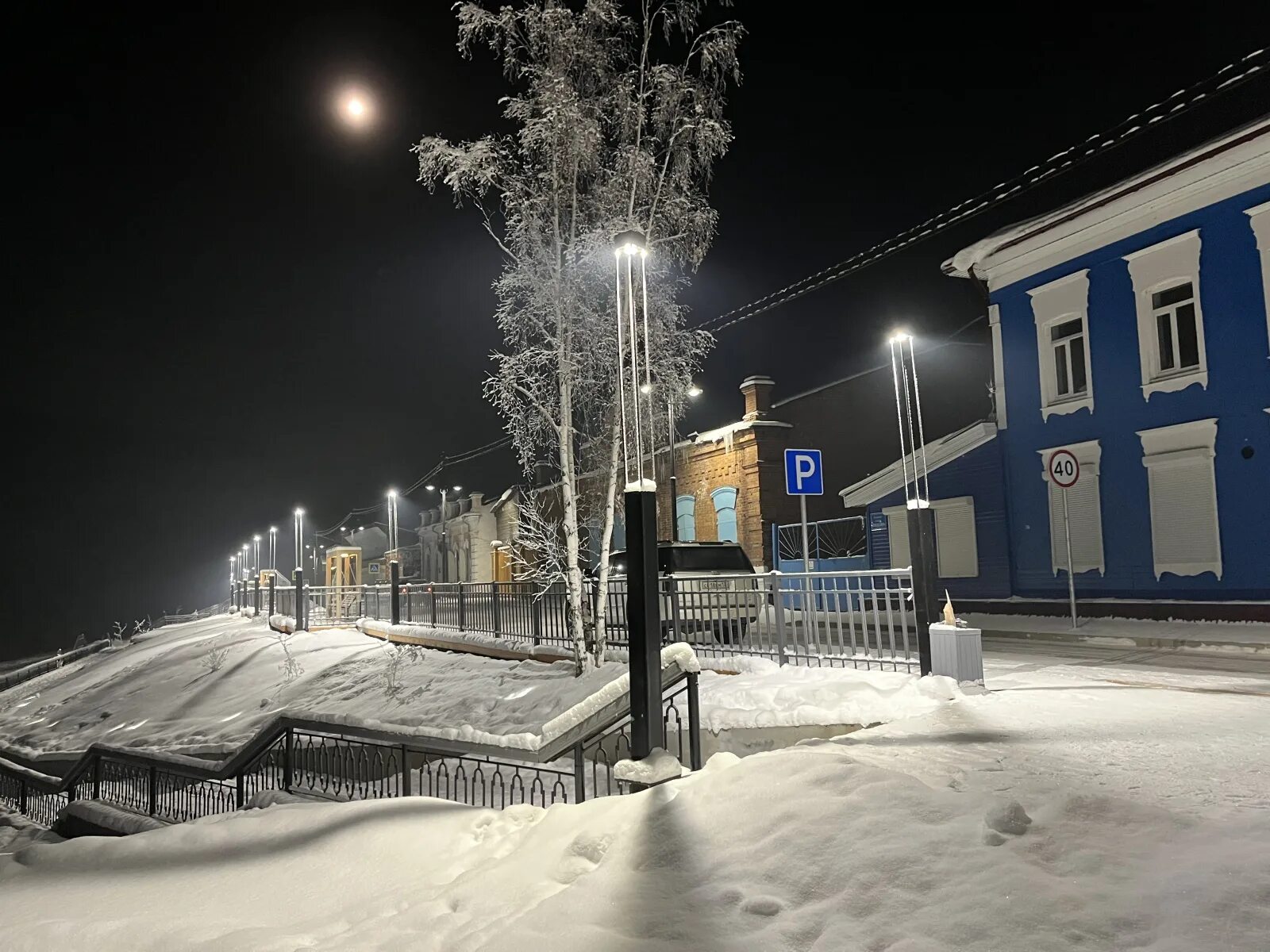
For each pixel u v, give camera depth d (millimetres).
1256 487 13977
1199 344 14797
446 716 12055
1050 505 17469
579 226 12312
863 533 26578
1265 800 4445
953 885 3443
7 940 4949
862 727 7383
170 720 18141
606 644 12320
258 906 5242
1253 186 14102
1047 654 12234
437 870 5195
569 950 3543
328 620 24266
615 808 5016
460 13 11258
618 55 11977
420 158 11727
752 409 27141
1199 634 13094
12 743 20938
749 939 3385
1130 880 3330
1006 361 18609
